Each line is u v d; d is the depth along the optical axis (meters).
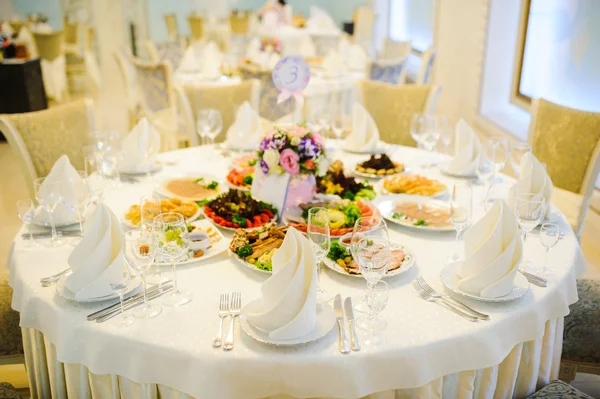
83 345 1.58
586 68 4.52
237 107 3.73
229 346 1.46
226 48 9.11
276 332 1.45
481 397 1.68
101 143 2.79
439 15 6.69
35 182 2.05
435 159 3.01
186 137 4.97
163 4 10.99
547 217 2.20
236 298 1.66
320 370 1.44
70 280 1.64
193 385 1.46
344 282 1.77
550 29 5.10
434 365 1.51
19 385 2.67
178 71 5.92
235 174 2.54
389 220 2.18
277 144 2.14
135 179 2.66
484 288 1.66
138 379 1.52
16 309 1.87
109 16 9.37
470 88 6.12
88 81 9.09
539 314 1.67
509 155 2.60
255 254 1.85
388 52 7.17
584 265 2.11
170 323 1.56
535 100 3.27
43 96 7.39
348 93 5.65
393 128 3.83
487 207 2.31
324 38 7.47
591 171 2.96
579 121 3.06
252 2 11.60
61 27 10.30
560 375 2.39
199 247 1.91
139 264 1.56
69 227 2.15
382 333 1.53
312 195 2.25
